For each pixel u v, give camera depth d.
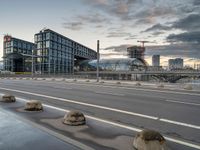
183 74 62.62
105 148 5.21
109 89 21.83
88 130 6.75
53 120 7.93
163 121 8.25
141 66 85.75
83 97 14.95
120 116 8.99
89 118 8.45
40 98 14.12
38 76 62.97
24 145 5.00
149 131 5.05
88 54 118.00
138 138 5.07
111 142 5.65
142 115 9.24
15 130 6.12
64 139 5.53
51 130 6.37
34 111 9.63
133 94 17.38
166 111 10.24
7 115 7.93
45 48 81.75
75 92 18.27
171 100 14.21
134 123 7.86
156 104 12.41
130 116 9.02
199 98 15.50
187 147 5.51
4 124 6.72
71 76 56.31
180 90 21.81
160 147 4.83
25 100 13.02
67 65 92.88
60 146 5.01
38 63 83.81
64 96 15.36
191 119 8.61
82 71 90.12
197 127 7.47
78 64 99.38
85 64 94.56
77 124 7.28
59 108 10.57
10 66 89.69
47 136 5.68
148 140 4.88
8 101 12.14
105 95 16.34
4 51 95.69
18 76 65.56
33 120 7.91
